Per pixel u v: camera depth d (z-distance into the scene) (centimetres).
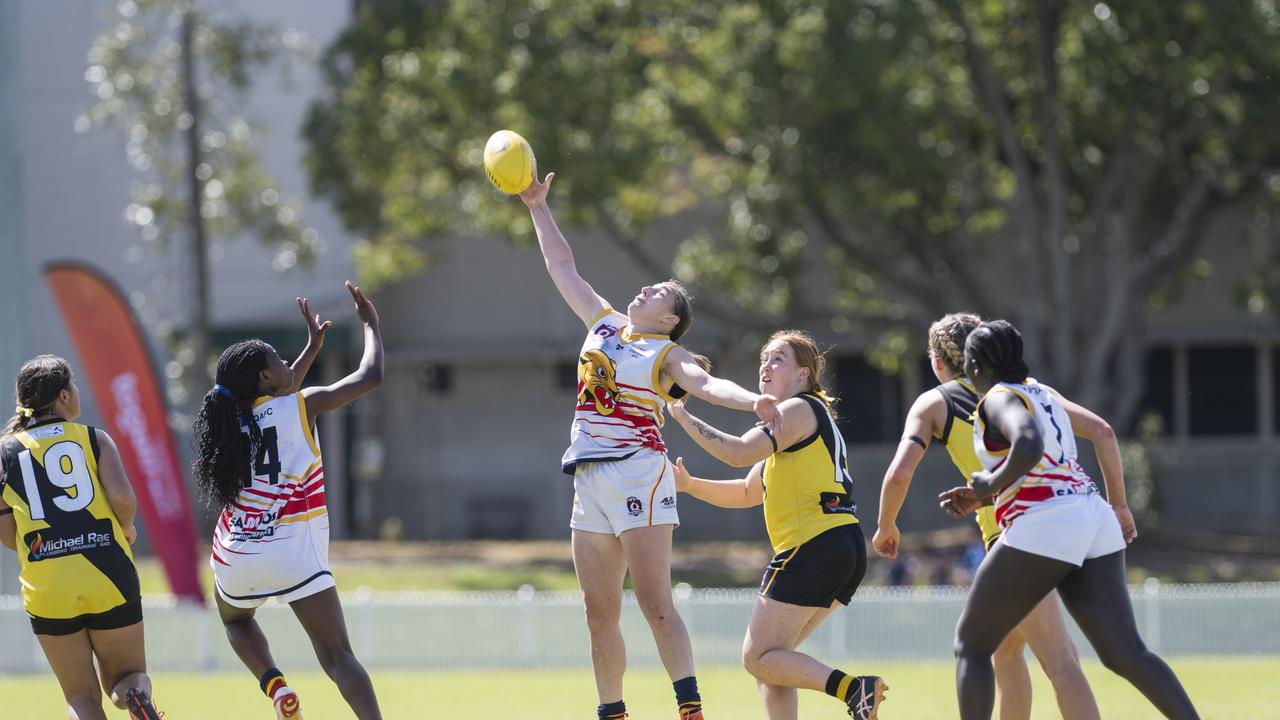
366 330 2508
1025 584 2172
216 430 2256
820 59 7175
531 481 11188
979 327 2286
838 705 4300
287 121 10631
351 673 2261
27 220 10550
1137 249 9231
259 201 8844
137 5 8519
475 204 9050
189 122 8388
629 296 11156
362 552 9550
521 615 6309
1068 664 2353
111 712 4322
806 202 8019
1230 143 8306
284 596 2269
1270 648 6231
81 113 10575
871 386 11081
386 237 9794
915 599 6212
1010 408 2144
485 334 11231
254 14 10531
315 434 2334
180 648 6069
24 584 2427
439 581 8200
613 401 2312
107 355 6250
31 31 10581
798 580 2361
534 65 7919
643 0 8206
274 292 10706
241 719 4159
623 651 2372
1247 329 11056
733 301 9356
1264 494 11219
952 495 2136
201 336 8544
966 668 2194
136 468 6244
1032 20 8219
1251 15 7169
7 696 5012
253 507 2259
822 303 10925
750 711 4331
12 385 6619
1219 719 3553
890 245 8975
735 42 7719
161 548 6256
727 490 2598
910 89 7681
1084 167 8975
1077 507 2175
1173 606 6262
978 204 8700
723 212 10675
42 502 2412
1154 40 7481
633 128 8381
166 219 9112
